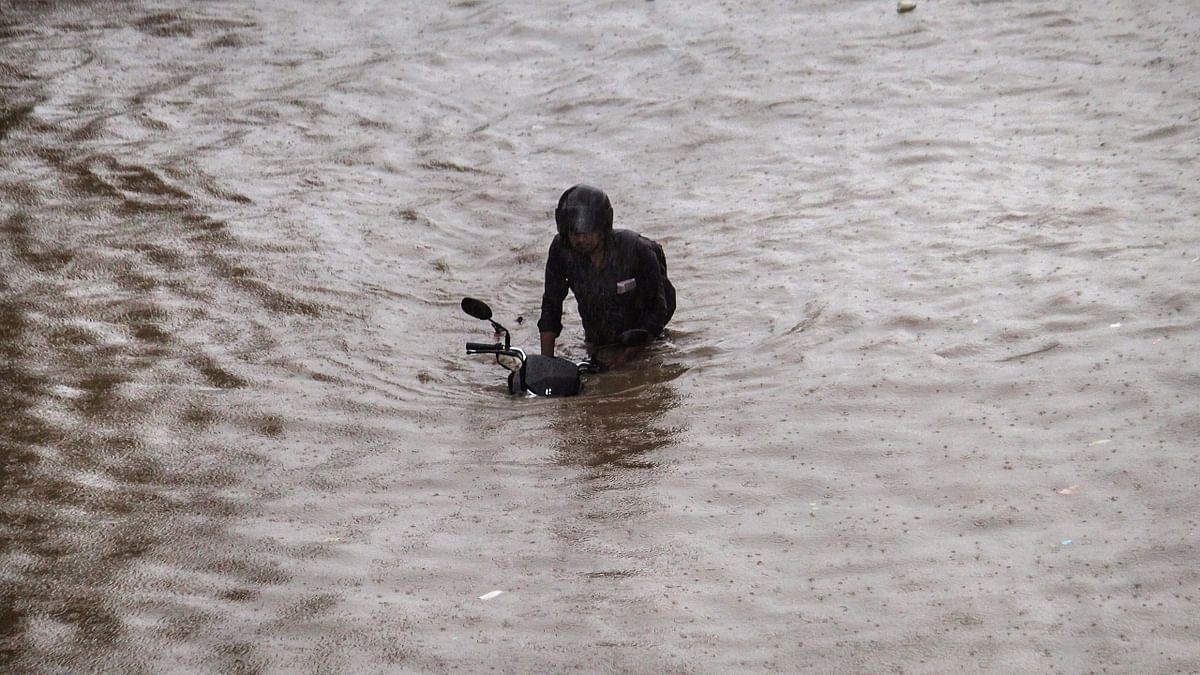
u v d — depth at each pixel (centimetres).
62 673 1661
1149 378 2191
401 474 2139
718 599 1723
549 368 2425
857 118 3747
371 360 2597
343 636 1702
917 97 3834
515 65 4450
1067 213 2959
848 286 2742
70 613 1792
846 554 1805
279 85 4381
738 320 2667
